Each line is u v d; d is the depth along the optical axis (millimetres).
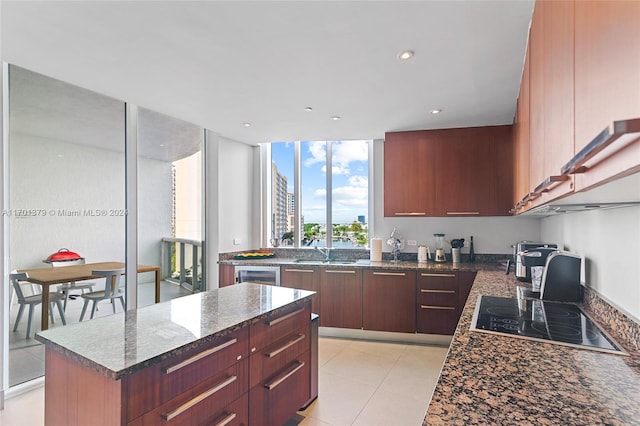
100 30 1812
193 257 4098
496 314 1692
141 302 3432
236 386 1607
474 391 888
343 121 3514
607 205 1330
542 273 2115
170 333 1454
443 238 4082
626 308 1389
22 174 2588
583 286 1926
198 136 4180
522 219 3824
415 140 3803
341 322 3793
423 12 1646
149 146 3486
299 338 2131
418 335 3600
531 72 1517
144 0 1553
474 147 3617
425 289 3549
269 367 1849
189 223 4035
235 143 4516
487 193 3561
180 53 2072
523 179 1978
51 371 1361
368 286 3713
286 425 2152
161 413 1253
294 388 2082
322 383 2725
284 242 4867
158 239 3609
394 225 4258
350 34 1854
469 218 4000
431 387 2662
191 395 1373
